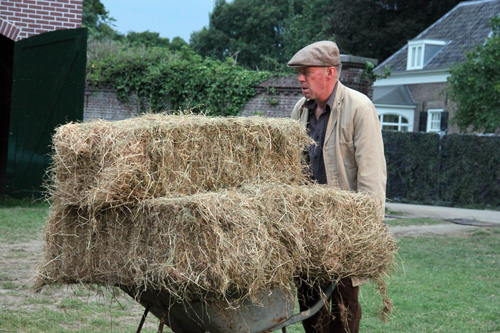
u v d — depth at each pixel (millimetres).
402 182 17375
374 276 3240
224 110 13758
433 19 36719
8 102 13977
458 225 11742
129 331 4430
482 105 18312
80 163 2809
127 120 2973
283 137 3275
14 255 6562
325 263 2943
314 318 3469
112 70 14508
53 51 10125
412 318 5191
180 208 2553
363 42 37000
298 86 13211
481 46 18375
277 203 2850
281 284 2799
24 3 10406
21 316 4543
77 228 2932
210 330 2881
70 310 4855
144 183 2736
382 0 36781
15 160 10430
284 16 47750
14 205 9898
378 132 3434
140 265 2662
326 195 3033
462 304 5742
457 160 16844
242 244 2604
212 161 3004
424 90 31016
